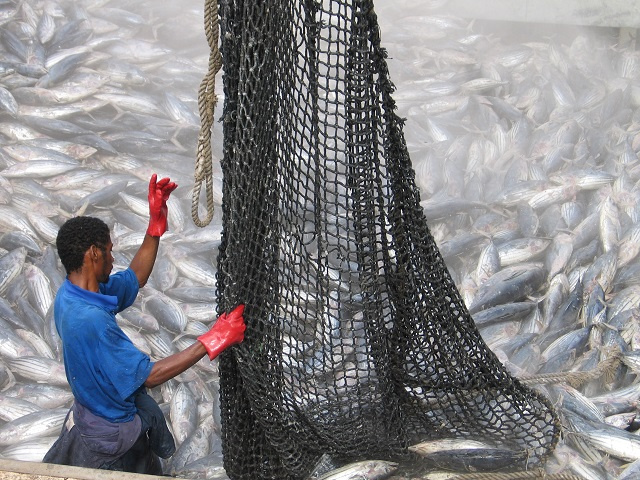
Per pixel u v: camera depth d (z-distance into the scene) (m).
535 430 4.59
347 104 3.72
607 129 8.73
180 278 6.76
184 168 7.93
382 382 4.14
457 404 4.44
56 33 9.42
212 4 3.41
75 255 3.84
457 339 4.20
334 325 5.45
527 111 9.10
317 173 3.85
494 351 5.71
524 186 7.50
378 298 4.01
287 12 3.61
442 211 7.27
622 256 6.81
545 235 7.17
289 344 4.02
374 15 3.57
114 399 3.97
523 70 10.16
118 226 7.21
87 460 4.05
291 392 4.07
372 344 4.07
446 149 8.38
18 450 4.99
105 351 3.76
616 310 6.18
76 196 7.55
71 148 7.95
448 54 10.09
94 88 8.59
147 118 8.45
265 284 3.82
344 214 6.85
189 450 4.97
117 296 4.27
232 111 3.52
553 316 6.14
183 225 7.18
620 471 4.71
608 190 7.53
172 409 5.27
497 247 6.86
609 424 4.92
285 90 3.72
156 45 9.51
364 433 4.23
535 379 5.20
